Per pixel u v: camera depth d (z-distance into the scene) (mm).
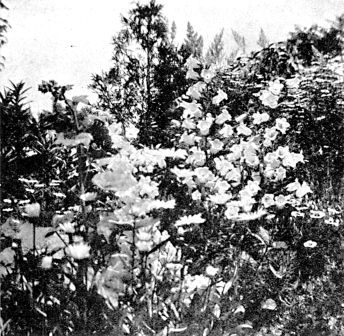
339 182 3893
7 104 2395
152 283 2164
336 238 3131
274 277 2721
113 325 1986
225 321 2270
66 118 2082
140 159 2418
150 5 4457
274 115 3564
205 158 2863
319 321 2658
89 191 2404
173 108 4199
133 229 1990
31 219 2289
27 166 2479
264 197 2750
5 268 2107
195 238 2551
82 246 1850
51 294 2012
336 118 4137
